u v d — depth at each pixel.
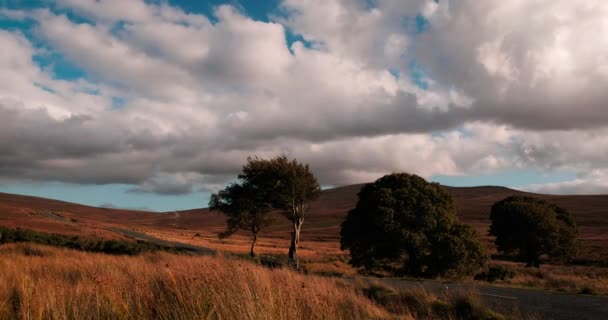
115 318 6.28
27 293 6.92
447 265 26.36
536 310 11.34
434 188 29.03
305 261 37.72
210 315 5.98
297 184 36.41
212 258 13.52
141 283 8.48
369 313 9.32
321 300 7.45
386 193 28.23
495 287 17.67
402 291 12.53
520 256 54.91
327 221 190.88
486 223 138.62
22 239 32.41
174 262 14.73
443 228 27.98
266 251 59.12
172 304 6.81
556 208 57.12
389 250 28.66
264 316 5.84
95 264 13.66
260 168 37.41
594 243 82.06
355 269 31.78
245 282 7.18
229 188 42.25
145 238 80.38
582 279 22.02
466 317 10.16
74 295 7.09
